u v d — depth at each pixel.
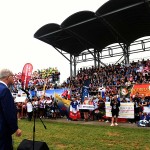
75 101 22.28
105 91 24.75
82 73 35.50
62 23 29.47
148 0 22.86
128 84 24.59
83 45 34.59
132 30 30.31
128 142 11.09
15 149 10.03
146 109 17.84
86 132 14.20
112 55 34.47
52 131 14.96
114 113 17.41
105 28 30.66
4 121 4.22
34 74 40.72
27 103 22.67
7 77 4.63
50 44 35.53
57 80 38.72
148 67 27.92
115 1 23.91
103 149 9.84
